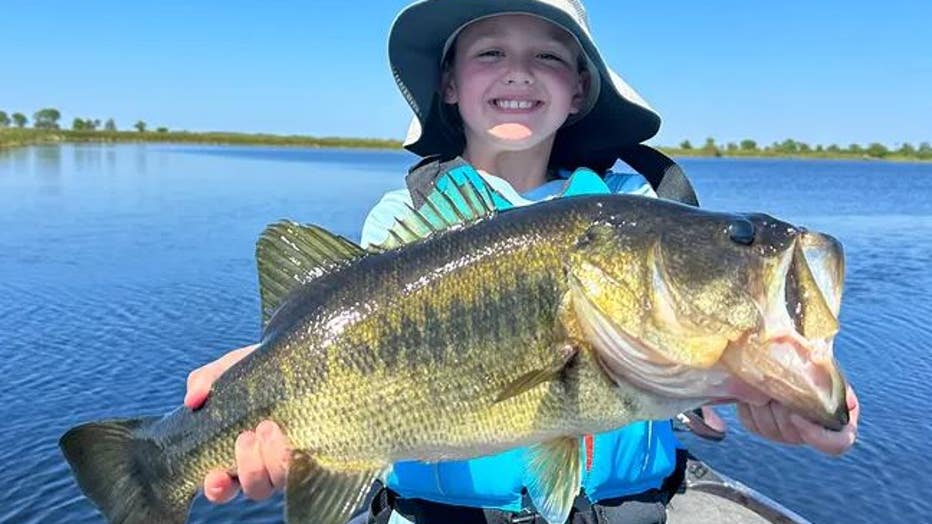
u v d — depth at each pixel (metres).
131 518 0.51
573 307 0.42
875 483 1.22
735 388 0.41
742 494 0.73
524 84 0.64
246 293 2.30
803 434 0.40
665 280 0.41
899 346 1.87
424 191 0.61
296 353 0.46
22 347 1.76
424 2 0.62
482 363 0.43
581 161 0.73
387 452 0.45
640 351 0.42
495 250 0.44
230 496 0.49
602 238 0.43
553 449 0.45
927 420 1.43
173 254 2.91
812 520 1.13
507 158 0.67
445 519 0.55
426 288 0.44
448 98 0.71
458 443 0.44
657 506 0.56
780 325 0.38
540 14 0.62
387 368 0.44
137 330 1.91
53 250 2.94
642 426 0.56
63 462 1.24
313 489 0.45
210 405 0.48
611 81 0.65
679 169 0.69
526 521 0.53
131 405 1.47
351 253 0.48
